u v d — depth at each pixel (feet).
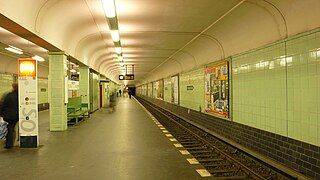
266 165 23.34
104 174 19.16
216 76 38.78
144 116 61.72
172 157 23.98
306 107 19.13
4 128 27.81
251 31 27.02
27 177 18.58
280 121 22.50
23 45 45.73
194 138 36.96
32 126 27.96
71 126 44.06
